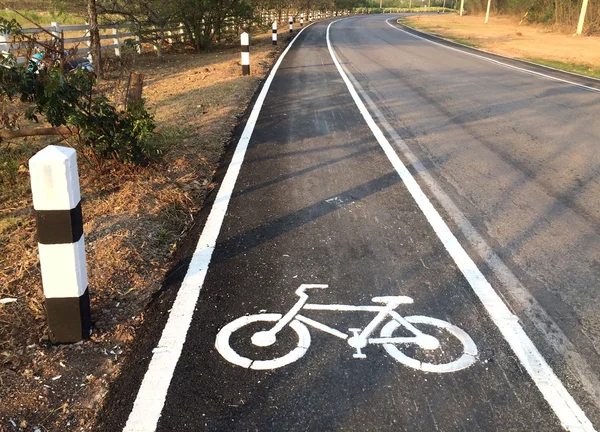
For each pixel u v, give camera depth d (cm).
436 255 411
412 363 285
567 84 1366
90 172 561
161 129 750
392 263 396
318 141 738
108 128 544
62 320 296
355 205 510
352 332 311
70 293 291
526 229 463
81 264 294
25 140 704
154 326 316
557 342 306
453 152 698
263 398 259
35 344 299
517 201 530
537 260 406
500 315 331
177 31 2277
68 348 297
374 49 2162
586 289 366
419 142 744
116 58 1448
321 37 2822
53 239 281
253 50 2061
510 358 291
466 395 263
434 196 537
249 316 325
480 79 1388
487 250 421
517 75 1507
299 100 1027
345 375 275
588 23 3531
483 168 633
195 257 402
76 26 1416
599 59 2147
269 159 652
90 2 1252
